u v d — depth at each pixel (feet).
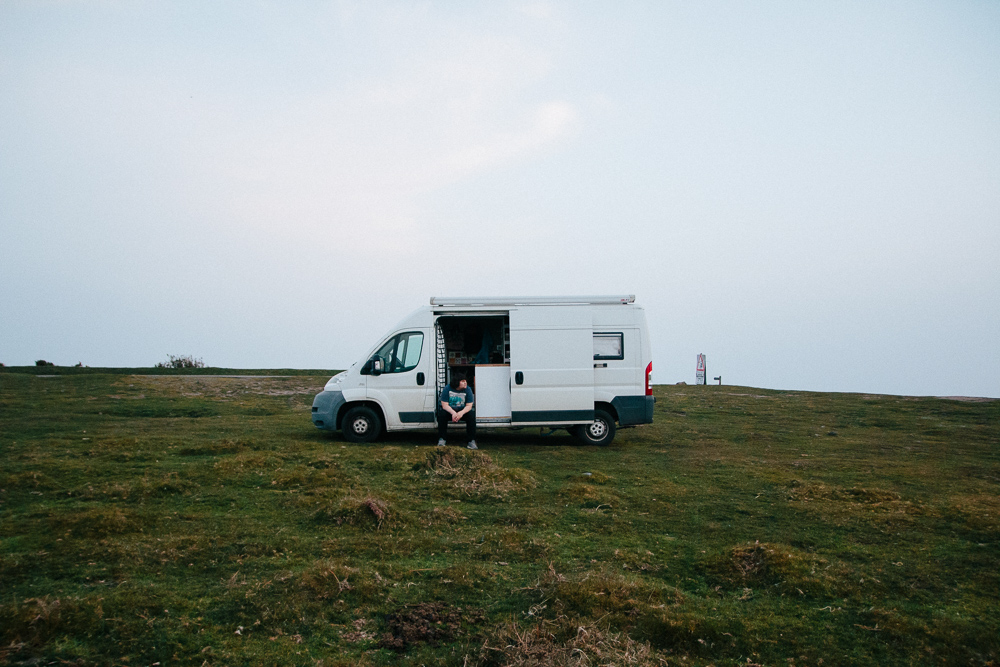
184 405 61.62
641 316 46.09
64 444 38.55
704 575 22.07
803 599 20.34
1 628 15.83
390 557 22.56
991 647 17.54
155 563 20.94
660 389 85.92
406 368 45.11
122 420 52.11
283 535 24.03
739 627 18.22
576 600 19.02
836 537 26.03
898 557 23.84
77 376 77.87
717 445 46.75
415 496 30.25
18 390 65.51
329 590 19.22
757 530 26.58
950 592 20.98
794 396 78.79
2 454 35.19
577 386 45.06
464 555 23.04
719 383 99.40
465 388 43.57
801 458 42.24
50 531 23.29
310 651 16.22
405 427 44.93
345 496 28.91
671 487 33.17
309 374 98.73
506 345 48.96
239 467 33.04
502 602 19.42
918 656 17.19
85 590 18.70
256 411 61.31
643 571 22.11
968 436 52.85
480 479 32.58
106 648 15.65
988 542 25.67
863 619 19.01
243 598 18.53
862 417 62.59
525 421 44.83
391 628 17.57
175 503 27.78
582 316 45.55
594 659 16.31
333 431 49.67
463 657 16.21
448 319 52.24
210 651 15.84
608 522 27.20
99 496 28.12
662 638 17.58
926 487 34.45
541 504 29.55
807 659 16.94
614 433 46.93
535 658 16.05
